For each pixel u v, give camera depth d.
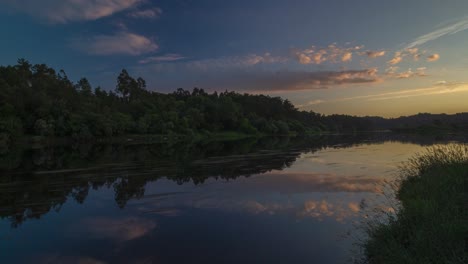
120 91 128.00
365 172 18.48
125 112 97.00
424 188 10.48
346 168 20.34
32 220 9.72
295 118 159.25
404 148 37.03
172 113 91.44
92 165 23.02
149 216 10.04
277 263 6.54
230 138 86.19
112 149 41.47
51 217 10.02
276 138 84.50
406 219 7.51
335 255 6.95
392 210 9.96
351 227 8.70
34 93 68.62
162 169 20.67
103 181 16.31
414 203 8.27
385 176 16.89
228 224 9.17
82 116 70.50
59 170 20.42
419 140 55.03
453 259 5.20
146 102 108.00
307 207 10.90
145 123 84.38
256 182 15.79
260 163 23.75
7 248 7.54
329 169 20.05
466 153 13.91
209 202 11.77
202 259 6.78
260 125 118.62
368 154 30.11
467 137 61.41
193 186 14.89
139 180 16.56
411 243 6.43
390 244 6.34
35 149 42.31
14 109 61.94
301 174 18.19
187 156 29.98
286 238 7.99
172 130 86.88
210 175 18.14
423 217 7.21
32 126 63.66
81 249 7.44
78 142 63.12
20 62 98.25
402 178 14.74
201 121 99.38
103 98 110.94
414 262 5.54
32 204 11.65
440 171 11.35
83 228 8.93
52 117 65.69
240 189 14.10
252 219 9.62
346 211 10.27
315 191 13.48
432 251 5.71
